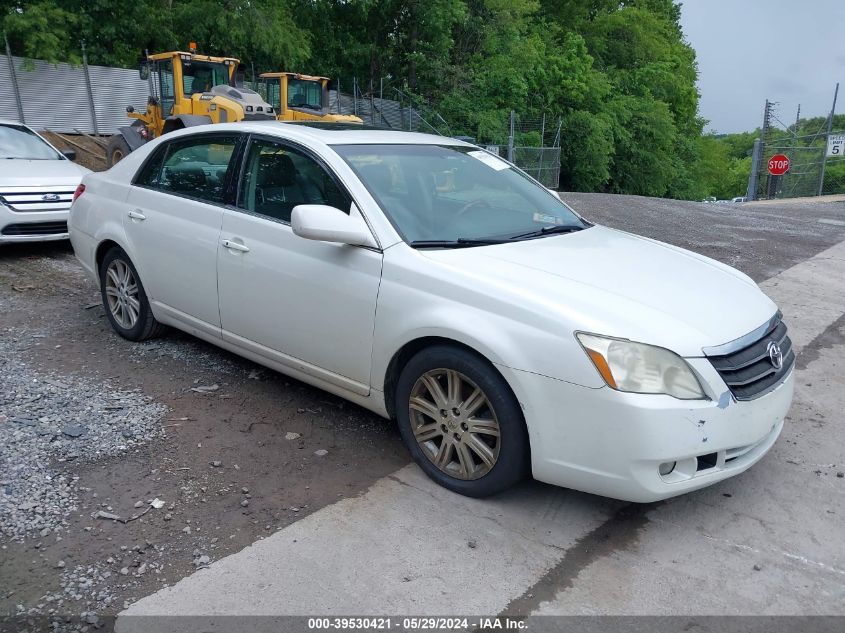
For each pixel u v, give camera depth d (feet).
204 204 14.78
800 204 63.05
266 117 46.03
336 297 12.19
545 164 94.63
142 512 10.51
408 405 11.69
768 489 11.69
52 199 26.02
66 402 13.85
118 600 8.74
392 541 10.05
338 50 101.55
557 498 11.27
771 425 10.57
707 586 9.29
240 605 8.71
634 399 9.43
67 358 16.26
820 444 13.34
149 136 49.55
